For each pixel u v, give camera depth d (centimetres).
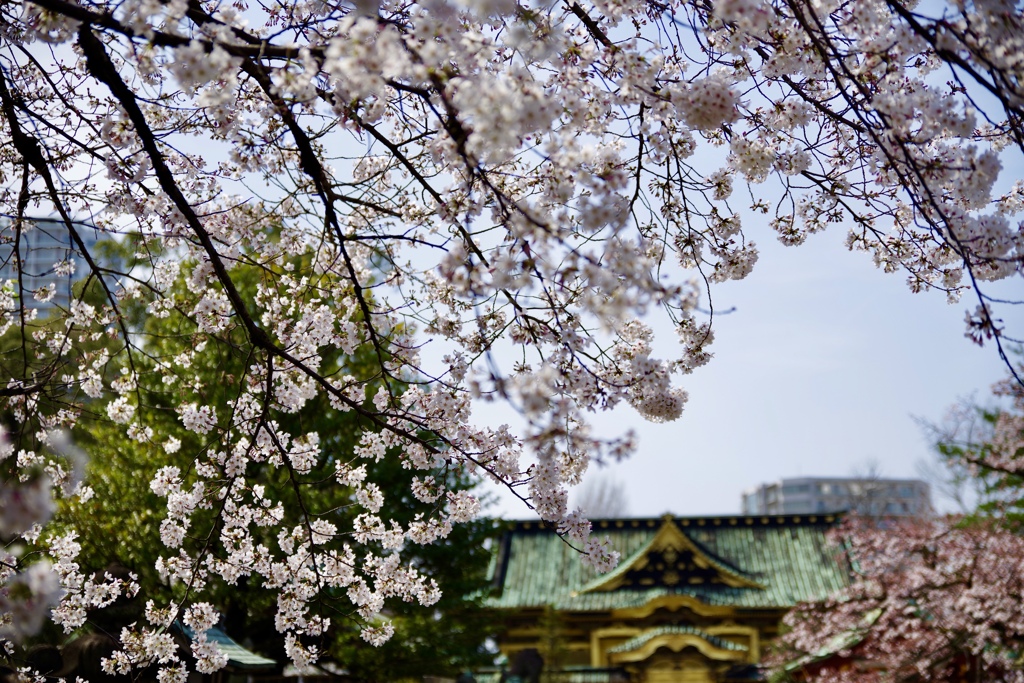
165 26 407
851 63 463
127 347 671
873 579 2223
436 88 394
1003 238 446
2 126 657
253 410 651
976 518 2277
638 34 537
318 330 646
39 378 646
